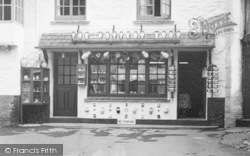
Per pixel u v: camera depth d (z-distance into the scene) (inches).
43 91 656.4
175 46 624.1
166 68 653.3
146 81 657.6
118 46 634.2
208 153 421.1
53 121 665.0
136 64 661.9
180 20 649.6
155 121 647.8
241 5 618.2
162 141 491.5
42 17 672.4
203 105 661.9
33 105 665.6
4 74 639.8
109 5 663.1
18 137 522.6
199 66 669.3
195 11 646.5
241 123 608.7
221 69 631.2
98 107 660.1
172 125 642.2
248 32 618.5
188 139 505.4
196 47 623.2
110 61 665.0
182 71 671.8
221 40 627.8
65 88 675.4
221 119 629.9
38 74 653.3
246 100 617.9
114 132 568.7
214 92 632.4
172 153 423.5
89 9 666.8
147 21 653.9
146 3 663.1
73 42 645.9
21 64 646.5
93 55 663.1
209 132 566.3
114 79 665.6
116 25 661.3
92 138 515.5
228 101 618.5
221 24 625.3
